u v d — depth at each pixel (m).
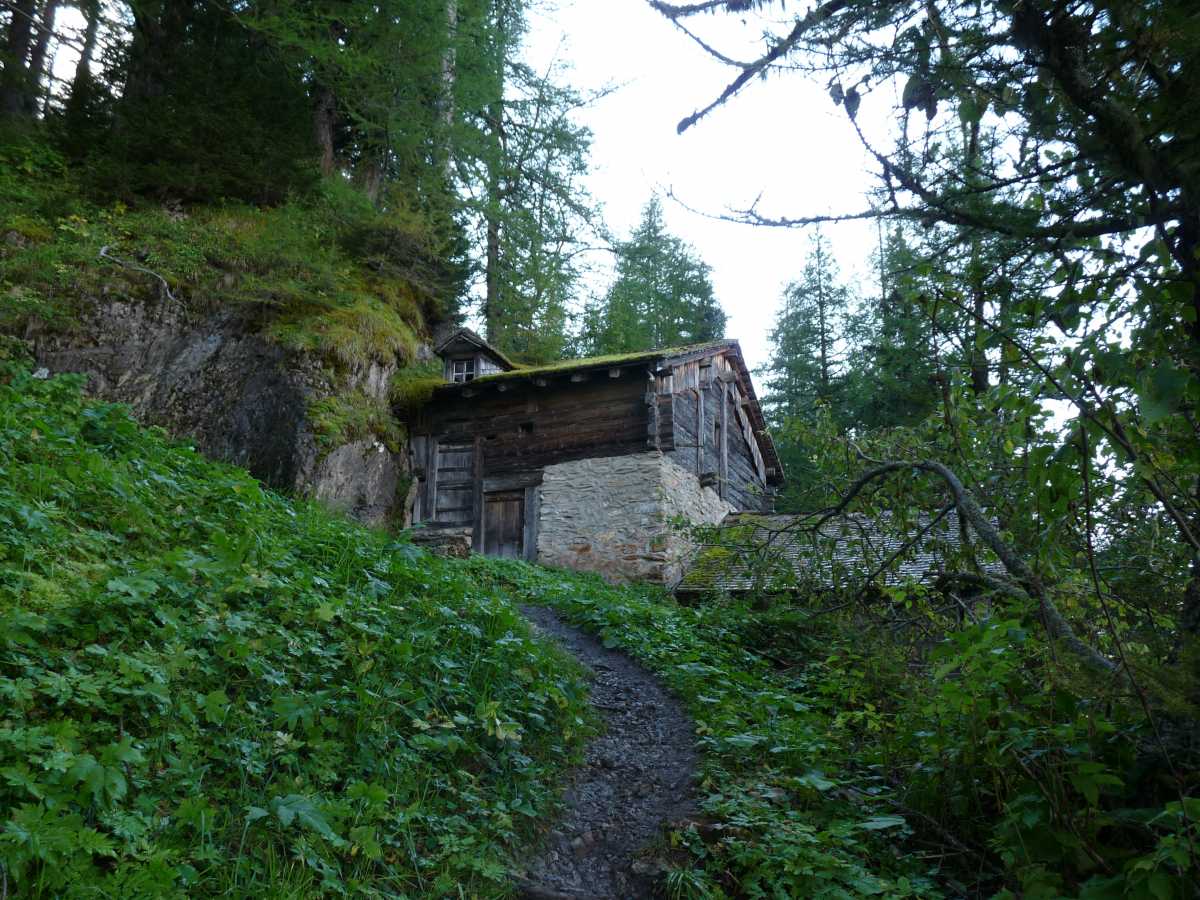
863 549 7.00
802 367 30.66
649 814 5.44
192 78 17.02
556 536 16.52
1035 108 2.89
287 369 14.01
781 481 22.89
